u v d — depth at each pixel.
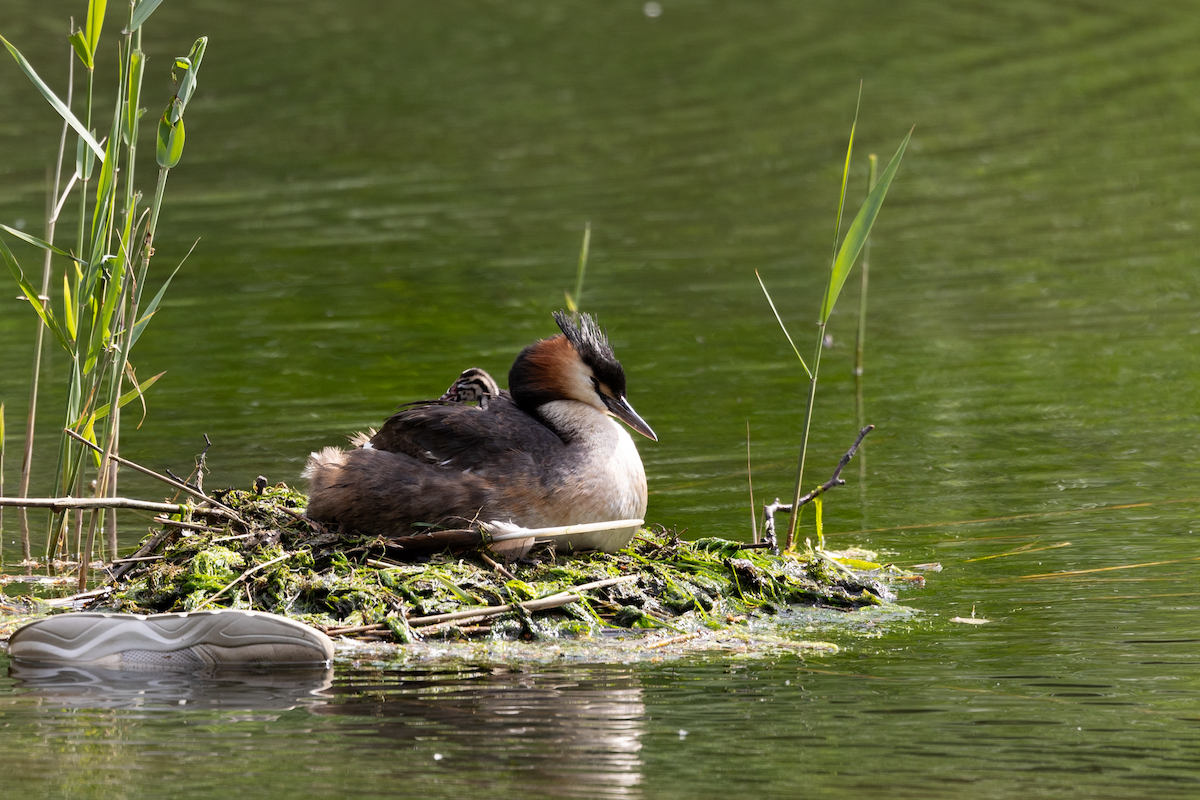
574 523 9.76
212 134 29.20
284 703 7.48
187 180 26.28
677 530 11.37
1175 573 10.03
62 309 19.30
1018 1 38.62
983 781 6.28
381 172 26.66
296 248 22.30
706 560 10.07
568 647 8.66
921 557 10.74
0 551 11.53
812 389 11.07
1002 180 25.30
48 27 36.16
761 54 34.50
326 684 7.83
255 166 27.08
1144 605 9.33
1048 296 19.61
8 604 9.67
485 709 7.35
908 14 38.00
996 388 15.95
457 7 40.31
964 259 21.34
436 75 33.59
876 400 15.65
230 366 16.81
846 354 17.52
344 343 17.73
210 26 37.88
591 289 20.16
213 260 21.67
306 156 27.69
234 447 13.72
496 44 36.38
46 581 10.55
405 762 6.53
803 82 32.00
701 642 8.79
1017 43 34.75
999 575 10.22
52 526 11.12
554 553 9.82
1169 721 7.09
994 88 31.02
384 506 9.69
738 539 11.21
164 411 15.07
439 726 7.05
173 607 9.23
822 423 14.82
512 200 24.86
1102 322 18.39
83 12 37.56
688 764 6.50
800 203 24.36
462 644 8.71
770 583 9.82
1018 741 6.82
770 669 8.12
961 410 15.23
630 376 16.55
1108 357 16.97
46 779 6.32
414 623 8.84
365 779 6.31
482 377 11.21
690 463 13.55
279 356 17.23
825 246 22.16
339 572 9.33
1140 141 27.19
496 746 6.75
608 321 18.77
